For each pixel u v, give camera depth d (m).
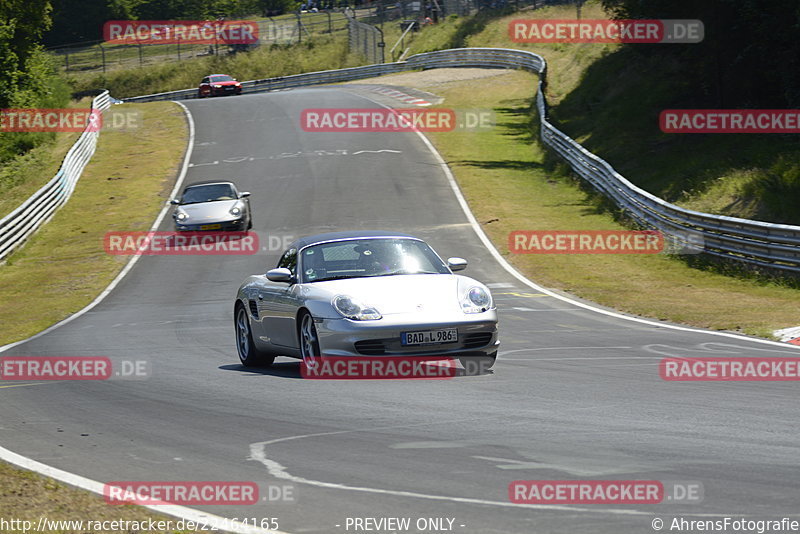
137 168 111.88
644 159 95.75
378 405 20.72
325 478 14.77
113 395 24.45
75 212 91.00
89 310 52.25
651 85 121.44
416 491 13.78
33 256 74.75
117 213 89.06
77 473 15.75
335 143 119.44
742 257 55.75
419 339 24.09
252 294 29.36
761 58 87.81
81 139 114.12
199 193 77.19
